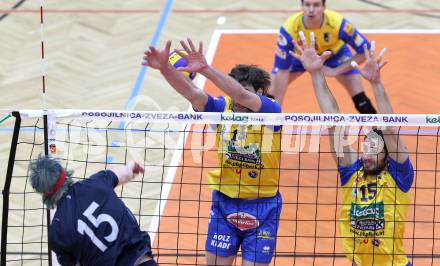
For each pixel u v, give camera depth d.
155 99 20.38
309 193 16.84
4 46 22.67
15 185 16.88
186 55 11.79
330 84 21.11
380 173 12.44
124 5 25.06
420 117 11.95
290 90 20.86
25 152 17.95
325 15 17.75
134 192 16.70
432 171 17.41
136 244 10.93
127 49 22.66
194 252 14.98
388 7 24.80
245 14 24.42
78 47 22.67
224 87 11.75
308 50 13.24
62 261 10.91
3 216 12.22
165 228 15.73
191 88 12.05
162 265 14.55
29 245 15.23
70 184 10.83
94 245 10.70
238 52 22.44
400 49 22.55
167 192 16.72
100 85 21.02
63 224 10.64
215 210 12.70
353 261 12.75
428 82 21.06
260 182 12.45
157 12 24.59
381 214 12.37
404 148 12.28
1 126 18.95
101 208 10.74
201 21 24.11
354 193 12.55
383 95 12.81
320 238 15.47
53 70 21.53
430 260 14.80
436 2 25.16
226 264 12.73
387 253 12.41
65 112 12.29
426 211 16.23
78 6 24.91
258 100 12.00
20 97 20.33
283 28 17.92
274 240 12.62
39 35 23.30
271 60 22.06
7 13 24.39
